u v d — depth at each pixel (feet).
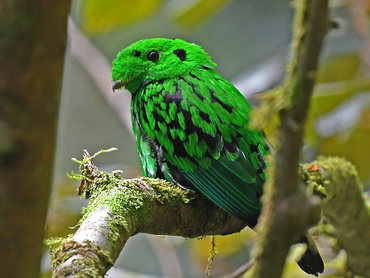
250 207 27.07
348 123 44.62
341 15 54.03
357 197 31.71
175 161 29.19
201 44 72.90
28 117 10.16
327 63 49.55
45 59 10.19
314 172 29.55
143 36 72.02
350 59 49.01
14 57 10.09
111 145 72.95
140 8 44.83
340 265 34.35
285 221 11.93
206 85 30.60
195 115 29.27
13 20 10.02
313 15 11.82
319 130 45.01
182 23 49.19
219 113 29.19
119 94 51.65
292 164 12.09
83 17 46.01
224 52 73.00
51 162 10.38
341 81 49.26
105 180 23.75
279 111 12.27
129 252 71.20
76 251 17.98
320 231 32.96
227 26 73.00
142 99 31.17
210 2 47.60
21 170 10.15
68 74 71.51
